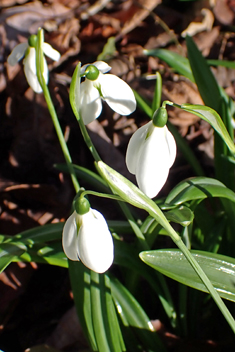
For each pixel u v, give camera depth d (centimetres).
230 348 31
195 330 32
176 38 56
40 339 34
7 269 35
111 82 26
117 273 36
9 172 42
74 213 23
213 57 54
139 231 27
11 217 38
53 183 41
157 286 30
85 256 23
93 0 58
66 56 52
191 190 27
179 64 38
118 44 55
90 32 55
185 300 30
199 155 44
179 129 45
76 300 28
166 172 23
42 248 29
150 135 23
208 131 45
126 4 57
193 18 57
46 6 56
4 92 46
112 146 43
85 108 26
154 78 49
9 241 29
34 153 43
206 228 31
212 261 26
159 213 22
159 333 31
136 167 23
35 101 44
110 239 23
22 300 35
